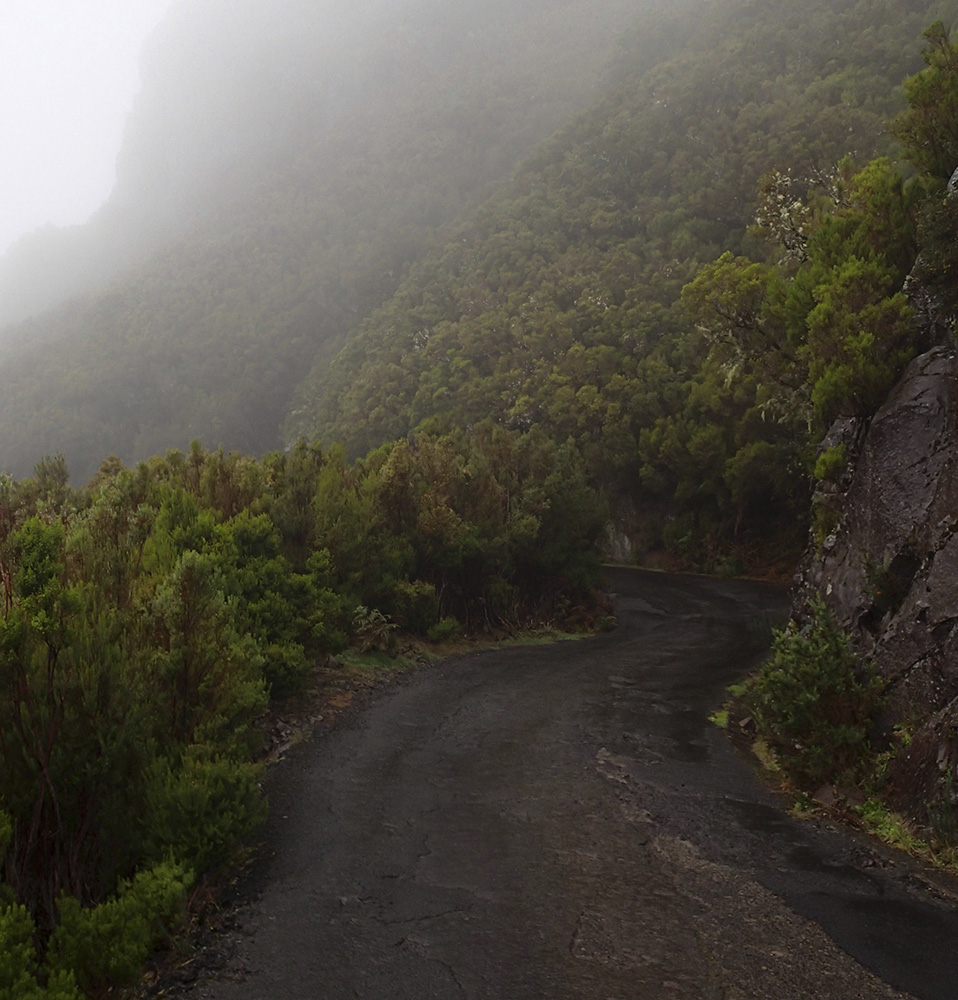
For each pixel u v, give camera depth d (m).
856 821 7.54
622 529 62.84
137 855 5.71
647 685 14.80
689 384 62.72
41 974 4.27
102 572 8.24
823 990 4.49
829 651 9.05
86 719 5.89
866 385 11.78
